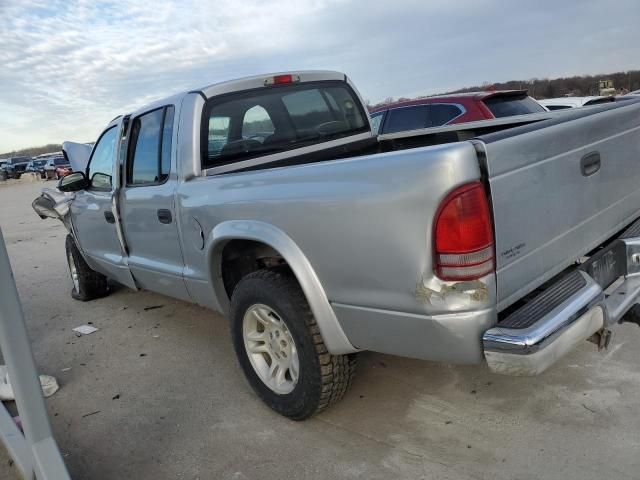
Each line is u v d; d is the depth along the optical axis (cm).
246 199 291
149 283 435
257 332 325
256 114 380
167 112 369
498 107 729
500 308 223
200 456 293
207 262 330
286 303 284
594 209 283
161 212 373
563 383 321
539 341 209
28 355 231
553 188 248
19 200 2298
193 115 346
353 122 452
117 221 438
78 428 336
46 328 527
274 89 393
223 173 356
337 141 432
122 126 425
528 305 231
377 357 376
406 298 229
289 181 269
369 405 320
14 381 229
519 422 289
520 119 394
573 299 231
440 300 218
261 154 382
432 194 212
